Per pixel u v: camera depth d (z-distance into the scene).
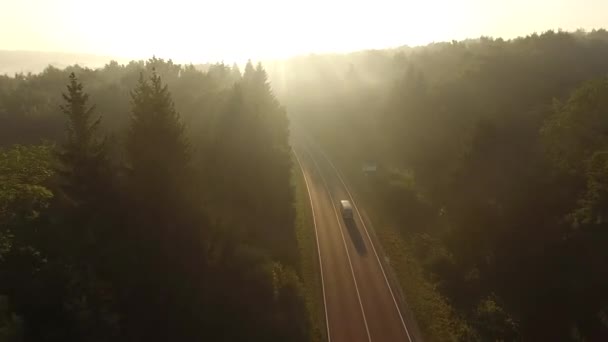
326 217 61.06
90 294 26.89
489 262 48.03
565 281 41.16
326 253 52.12
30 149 37.41
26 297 24.02
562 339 37.88
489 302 42.00
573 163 50.94
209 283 35.00
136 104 36.69
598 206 41.47
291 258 48.03
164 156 35.84
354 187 71.50
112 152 44.00
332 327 39.78
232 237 40.84
